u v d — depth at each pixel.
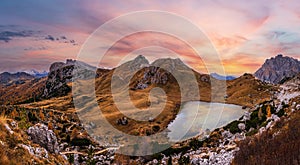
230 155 65.62
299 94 109.19
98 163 89.69
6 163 23.02
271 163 50.19
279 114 85.56
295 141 53.78
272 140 59.97
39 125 37.09
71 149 104.25
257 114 107.56
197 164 74.50
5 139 27.41
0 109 96.44
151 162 87.88
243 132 97.31
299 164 45.88
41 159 29.62
